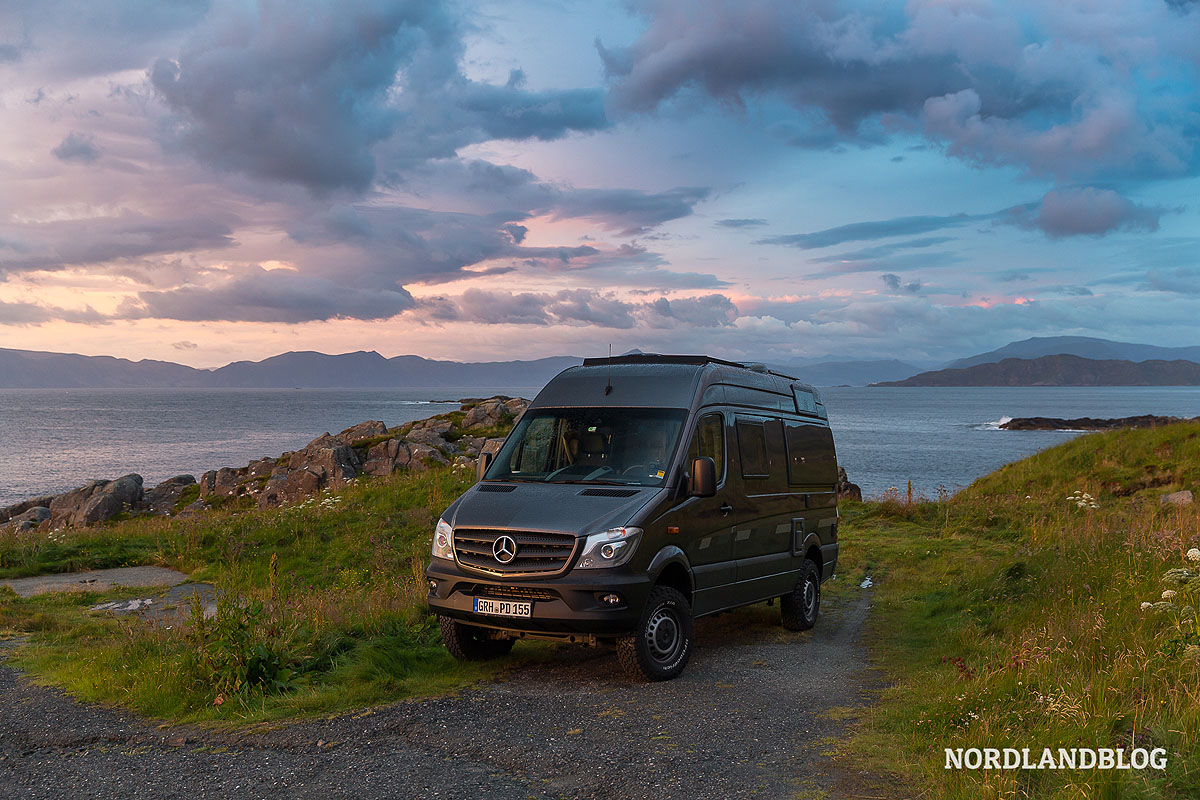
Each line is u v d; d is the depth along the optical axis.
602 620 6.66
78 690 6.75
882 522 17.70
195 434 119.88
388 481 20.52
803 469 10.24
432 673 7.28
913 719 5.73
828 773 4.91
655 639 7.07
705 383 8.38
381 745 5.41
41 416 188.50
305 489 27.80
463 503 7.51
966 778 4.38
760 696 6.66
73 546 15.03
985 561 12.64
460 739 5.52
